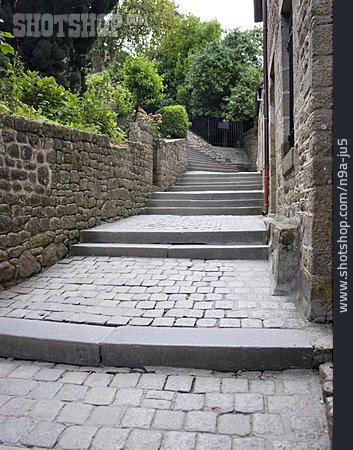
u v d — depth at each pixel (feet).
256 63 61.00
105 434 6.61
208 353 8.55
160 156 29.99
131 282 13.20
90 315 10.72
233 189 30.35
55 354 9.22
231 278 13.20
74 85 31.83
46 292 12.53
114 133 23.75
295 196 12.19
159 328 9.69
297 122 11.64
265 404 7.22
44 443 6.47
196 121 61.93
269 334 8.96
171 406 7.30
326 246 9.14
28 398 7.73
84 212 18.12
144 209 25.96
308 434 6.39
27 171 13.89
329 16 8.71
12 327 9.93
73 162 17.06
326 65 8.79
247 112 56.03
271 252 14.07
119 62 53.16
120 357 8.89
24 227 13.67
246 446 6.19
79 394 7.82
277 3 16.79
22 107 16.37
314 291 9.32
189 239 17.04
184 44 65.16
